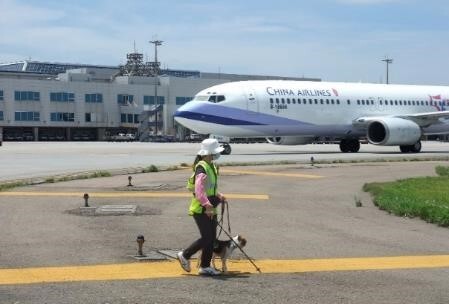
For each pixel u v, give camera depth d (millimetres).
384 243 11711
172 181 22234
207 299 7734
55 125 106812
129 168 28016
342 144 46500
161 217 14336
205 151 9133
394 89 46438
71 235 12031
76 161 33406
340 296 7926
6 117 102562
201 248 9047
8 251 10523
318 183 22125
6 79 102250
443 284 8641
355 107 43594
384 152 45594
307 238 12125
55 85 106500
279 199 17875
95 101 110125
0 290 8078
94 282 8531
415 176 24922
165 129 102312
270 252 10781
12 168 28578
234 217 14578
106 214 14695
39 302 7516
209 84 120000
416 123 44531
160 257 10156
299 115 40906
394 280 8852
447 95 49062
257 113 39344
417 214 14828
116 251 10586
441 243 11758
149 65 136375
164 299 7707
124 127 113062
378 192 18672
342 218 14680
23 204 16312
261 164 30641
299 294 8016
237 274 9148
